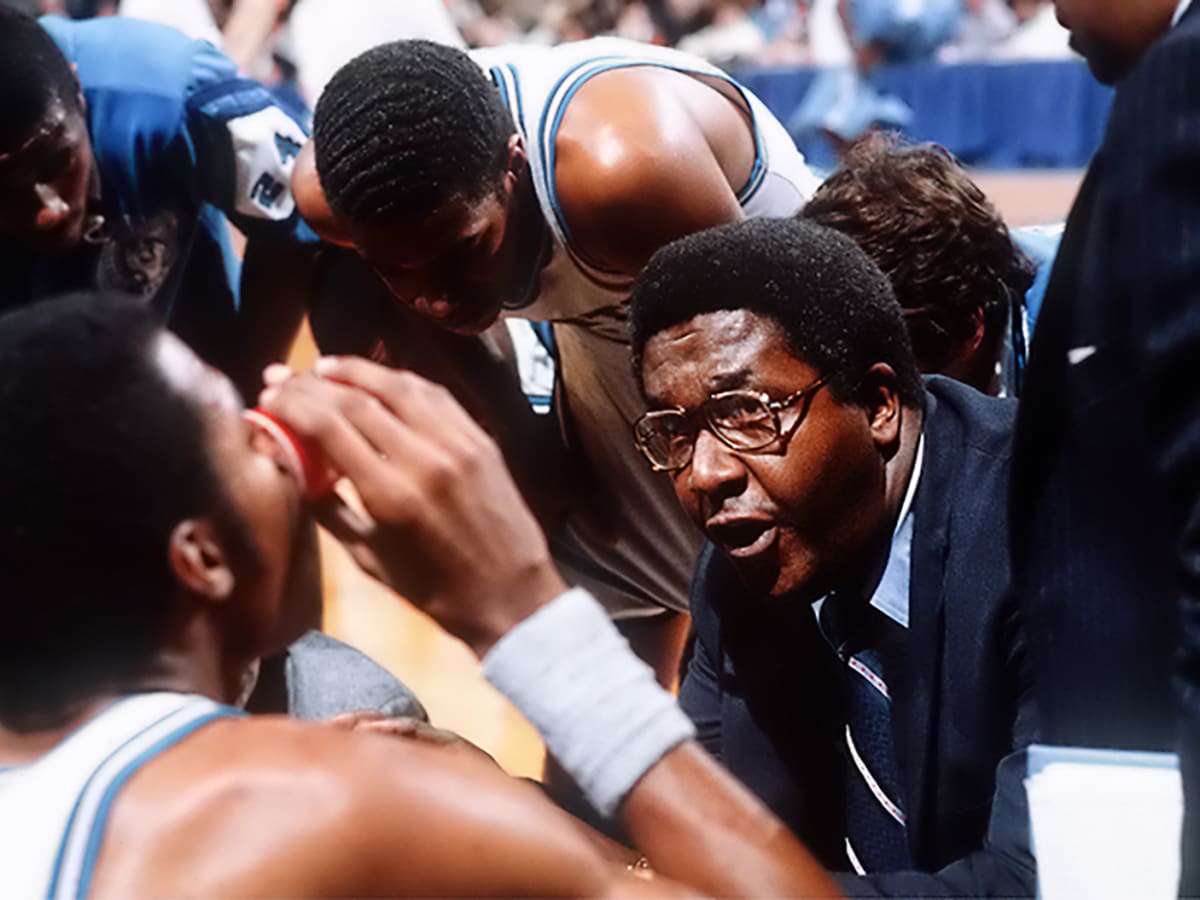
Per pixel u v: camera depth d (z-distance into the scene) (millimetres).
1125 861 970
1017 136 5047
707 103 1925
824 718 1449
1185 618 951
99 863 820
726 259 1277
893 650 1343
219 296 2287
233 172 2143
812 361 1264
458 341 2186
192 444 896
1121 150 979
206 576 908
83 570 879
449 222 1699
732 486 1281
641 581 2289
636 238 1786
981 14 5422
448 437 922
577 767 917
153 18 2777
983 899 1166
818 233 1313
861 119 5062
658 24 6242
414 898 843
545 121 1787
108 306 923
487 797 870
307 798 838
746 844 906
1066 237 1115
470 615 929
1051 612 1159
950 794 1316
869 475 1296
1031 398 1153
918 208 1666
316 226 2037
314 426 922
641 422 1346
